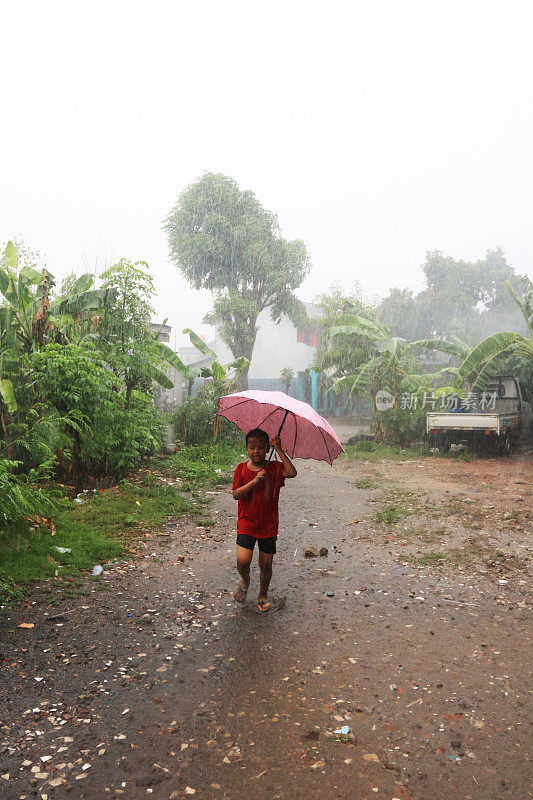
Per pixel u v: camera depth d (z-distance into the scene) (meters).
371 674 3.50
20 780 2.47
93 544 5.88
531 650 3.85
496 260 44.50
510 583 5.20
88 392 8.21
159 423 11.62
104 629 4.08
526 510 8.11
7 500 5.56
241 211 40.22
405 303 39.84
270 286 37.47
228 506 8.39
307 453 4.46
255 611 4.52
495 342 15.11
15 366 9.30
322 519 7.84
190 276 40.53
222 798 2.38
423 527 7.27
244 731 2.87
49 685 3.29
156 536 6.62
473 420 14.60
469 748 2.75
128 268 9.77
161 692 3.25
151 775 2.52
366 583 5.24
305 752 2.71
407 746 2.77
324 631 4.15
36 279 10.08
